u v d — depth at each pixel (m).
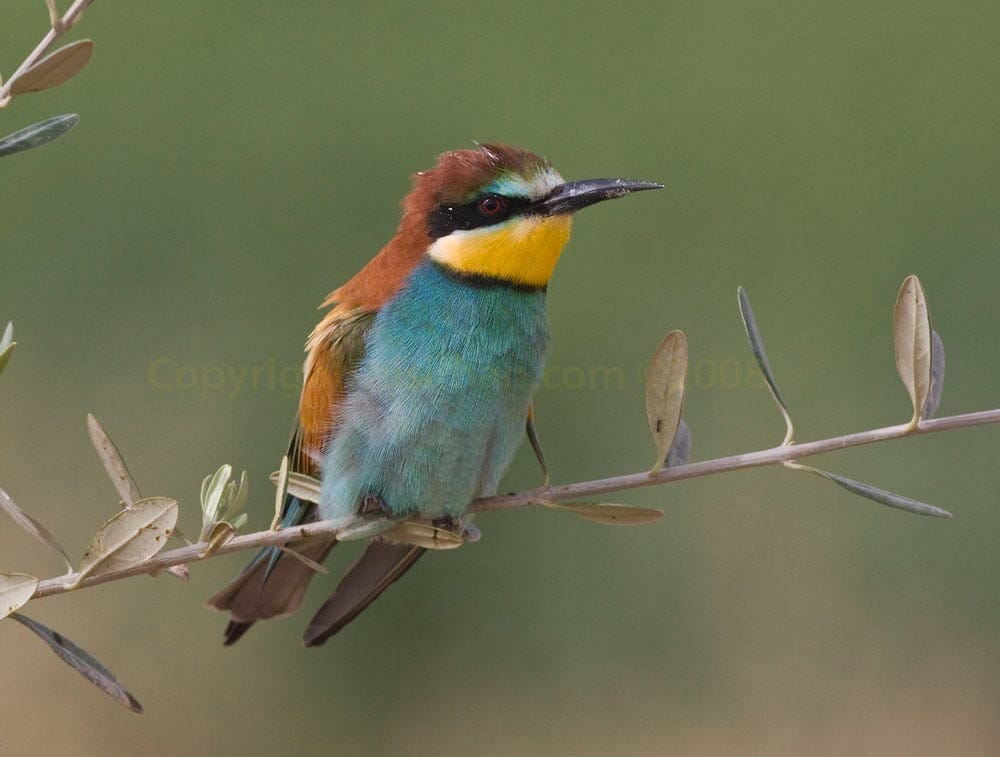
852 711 10.19
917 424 5.16
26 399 10.72
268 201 11.55
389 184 11.88
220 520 5.00
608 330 11.45
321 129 11.99
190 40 11.98
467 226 7.09
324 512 7.23
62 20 4.43
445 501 7.10
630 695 10.28
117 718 10.07
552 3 12.88
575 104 12.61
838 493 10.62
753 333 5.32
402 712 10.29
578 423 10.85
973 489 10.56
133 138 11.60
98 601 10.19
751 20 13.09
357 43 12.30
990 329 11.32
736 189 12.33
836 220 12.08
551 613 10.33
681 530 10.55
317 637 7.21
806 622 10.35
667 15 12.84
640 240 11.94
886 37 12.91
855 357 11.29
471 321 6.99
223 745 10.15
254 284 11.22
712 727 10.23
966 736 10.05
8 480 10.45
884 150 12.40
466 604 10.35
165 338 10.94
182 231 11.32
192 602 10.24
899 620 10.30
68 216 11.24
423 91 12.33
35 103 11.62
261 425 10.69
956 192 12.24
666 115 12.59
